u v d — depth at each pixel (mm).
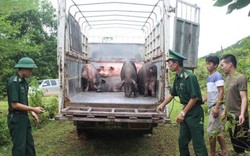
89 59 9242
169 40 5305
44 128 7961
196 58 6492
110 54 9305
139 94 6867
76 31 6922
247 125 4316
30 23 22125
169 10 5301
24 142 4352
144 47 9273
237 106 4473
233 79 4465
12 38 8586
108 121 4859
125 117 4852
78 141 6547
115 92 7719
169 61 4453
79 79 7344
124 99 6000
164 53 5301
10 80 4309
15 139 4324
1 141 6363
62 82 5207
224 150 4934
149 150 5922
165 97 5223
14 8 8289
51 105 9141
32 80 9336
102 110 5164
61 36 5211
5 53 8266
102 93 7289
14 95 4230
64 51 5230
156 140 6652
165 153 5723
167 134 7191
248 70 2637
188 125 4273
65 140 6645
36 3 9156
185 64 6117
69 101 5332
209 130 4801
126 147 6113
